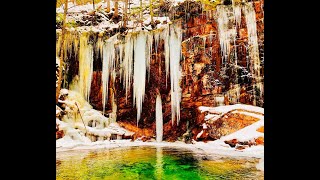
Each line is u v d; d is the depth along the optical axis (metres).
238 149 5.93
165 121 6.99
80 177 5.48
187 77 6.89
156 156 5.85
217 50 6.68
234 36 6.55
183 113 6.85
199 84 6.79
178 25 6.95
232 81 6.56
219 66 6.66
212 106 6.65
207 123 6.48
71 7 7.03
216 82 6.66
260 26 6.35
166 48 7.03
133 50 7.14
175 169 5.58
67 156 5.89
